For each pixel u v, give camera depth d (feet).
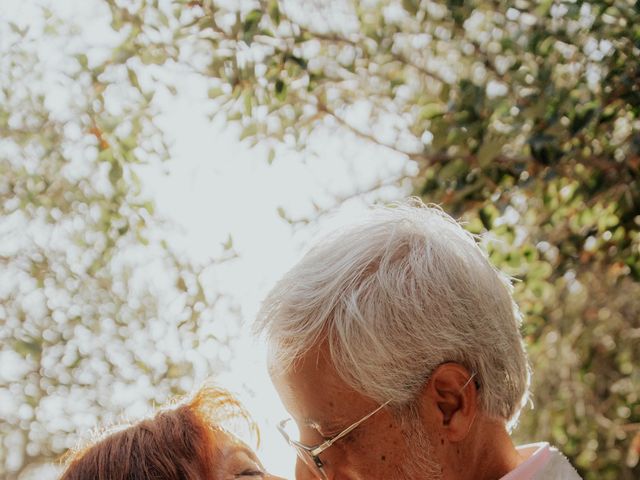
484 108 11.07
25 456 16.52
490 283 5.88
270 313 5.96
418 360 5.65
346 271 5.80
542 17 11.25
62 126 13.66
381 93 13.14
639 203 11.50
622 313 17.11
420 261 5.77
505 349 5.83
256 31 11.29
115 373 15.46
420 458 5.71
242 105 12.10
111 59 12.10
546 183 11.65
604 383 18.51
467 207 11.75
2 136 13.76
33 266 15.06
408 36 12.77
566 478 5.86
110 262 14.65
